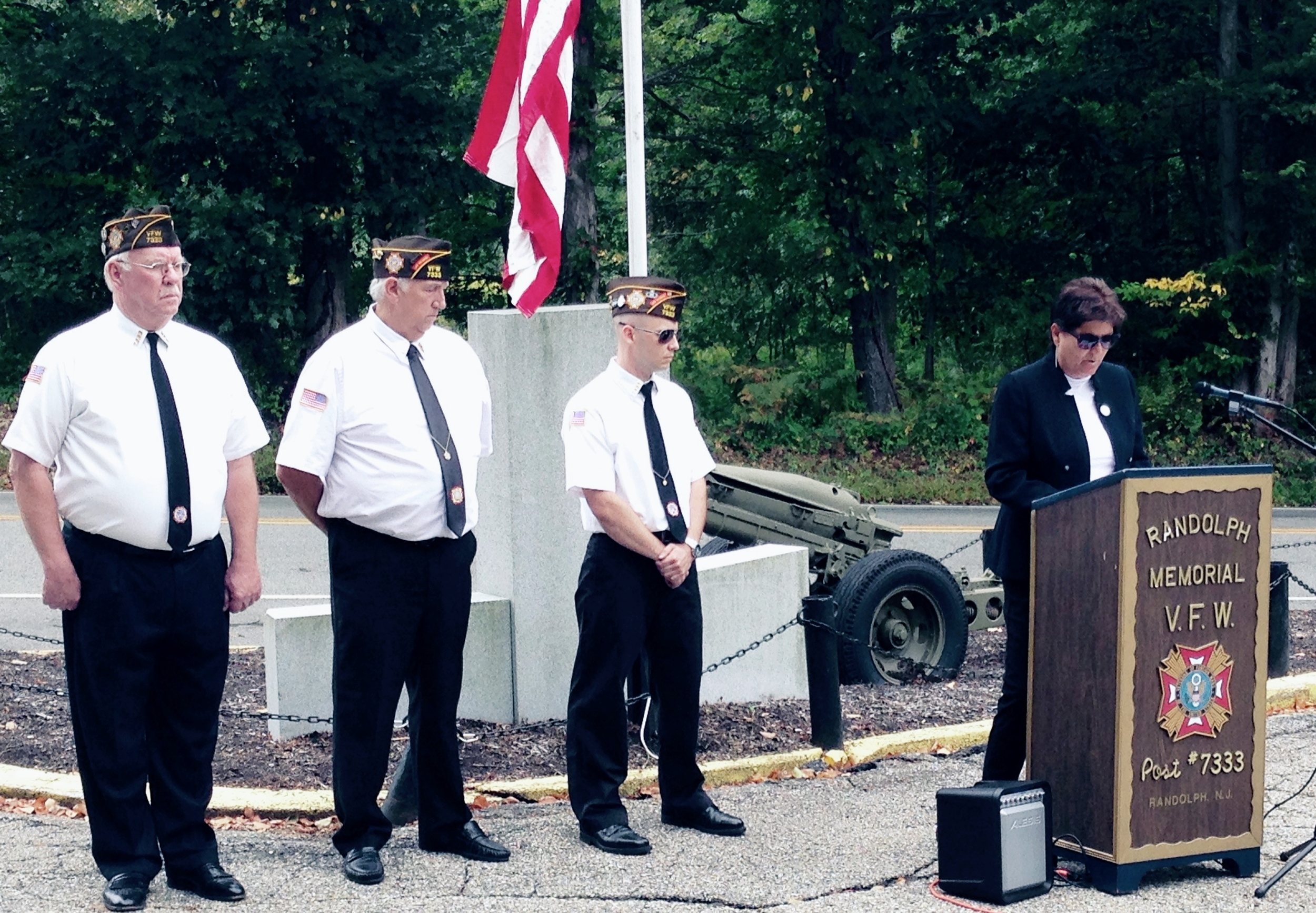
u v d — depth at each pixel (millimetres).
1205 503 5109
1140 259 23500
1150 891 5152
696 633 5762
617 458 5609
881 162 21938
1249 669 5227
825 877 5305
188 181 23016
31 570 13461
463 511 5293
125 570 4824
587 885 5203
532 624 7312
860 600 8477
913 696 8117
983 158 23984
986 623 9750
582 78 21672
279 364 23641
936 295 24531
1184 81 21672
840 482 20500
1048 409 5500
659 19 24484
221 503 5039
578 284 21828
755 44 23094
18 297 23516
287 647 7164
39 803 6277
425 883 5203
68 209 23984
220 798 6137
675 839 5742
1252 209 21281
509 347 7191
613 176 25188
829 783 6621
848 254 22469
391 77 22359
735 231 24375
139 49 22141
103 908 4902
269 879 5242
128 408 4785
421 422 5219
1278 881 5234
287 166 23312
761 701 7910
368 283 26719
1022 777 6059
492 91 7312
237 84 22453
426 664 5375
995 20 23250
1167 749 5125
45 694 7984
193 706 5023
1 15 24234
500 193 23969
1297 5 21234
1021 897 5047
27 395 4738
